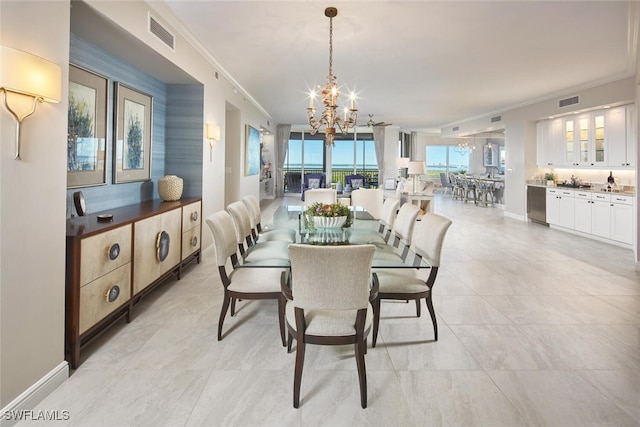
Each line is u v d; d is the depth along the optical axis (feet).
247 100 24.49
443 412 5.90
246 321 9.42
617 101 18.44
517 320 9.50
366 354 7.75
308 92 23.13
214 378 6.79
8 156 5.37
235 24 12.03
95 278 7.54
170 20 11.52
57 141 6.35
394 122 36.68
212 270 13.74
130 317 9.18
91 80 10.04
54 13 6.22
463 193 41.65
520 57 15.37
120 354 7.61
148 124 13.34
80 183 9.72
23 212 5.66
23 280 5.69
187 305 10.41
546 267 14.49
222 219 8.90
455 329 8.97
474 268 14.34
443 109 28.53
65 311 6.90
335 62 16.28
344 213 10.94
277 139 41.75
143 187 13.28
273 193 40.78
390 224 12.22
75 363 6.98
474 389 6.52
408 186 29.43
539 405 6.08
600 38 13.23
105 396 6.18
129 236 8.89
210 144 16.01
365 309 6.00
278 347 8.05
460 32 12.66
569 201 21.71
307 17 11.47
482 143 48.70
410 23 11.91
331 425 5.59
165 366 7.18
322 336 6.06
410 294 8.20
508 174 28.04
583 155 21.72
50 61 6.05
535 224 24.97
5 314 5.39
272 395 6.31
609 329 8.96
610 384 6.68
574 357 7.64
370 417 5.77
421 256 8.64
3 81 5.15
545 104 23.61
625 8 10.85
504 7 10.78
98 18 8.42
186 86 14.89
